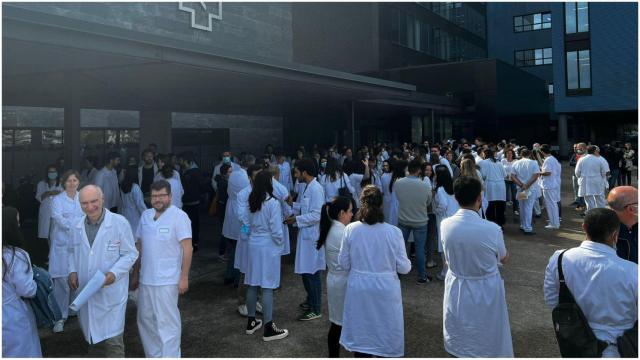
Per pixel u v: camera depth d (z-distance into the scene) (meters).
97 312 3.83
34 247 9.40
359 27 33.06
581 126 38.81
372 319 3.65
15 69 8.62
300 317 5.36
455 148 17.38
